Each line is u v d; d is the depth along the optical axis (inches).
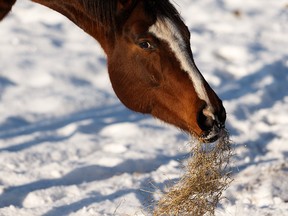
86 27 262.2
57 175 339.9
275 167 331.3
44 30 589.9
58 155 370.0
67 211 294.2
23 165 353.1
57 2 262.5
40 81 494.9
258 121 420.8
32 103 462.9
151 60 249.1
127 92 261.3
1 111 447.2
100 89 493.4
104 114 445.7
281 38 592.1
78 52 548.4
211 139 245.4
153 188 314.5
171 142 389.4
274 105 448.8
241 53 550.0
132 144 384.5
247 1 668.1
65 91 483.2
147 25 243.6
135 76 256.1
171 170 338.6
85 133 404.2
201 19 626.5
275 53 554.6
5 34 573.6
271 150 377.1
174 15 247.3
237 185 311.3
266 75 504.7
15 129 420.2
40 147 378.0
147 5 244.1
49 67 514.9
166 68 247.1
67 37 580.4
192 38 581.9
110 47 259.0
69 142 388.2
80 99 473.1
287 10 657.0
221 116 246.2
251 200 296.8
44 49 548.4
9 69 506.9
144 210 288.2
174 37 244.4
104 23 251.8
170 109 254.4
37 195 310.3
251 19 629.6
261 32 601.9
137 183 323.0
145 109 262.2
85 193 314.0
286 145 379.6
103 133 406.9
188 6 650.2
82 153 375.9
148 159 358.6
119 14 247.4
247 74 510.9
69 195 314.0
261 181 315.9
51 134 408.2
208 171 251.4
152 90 255.6
